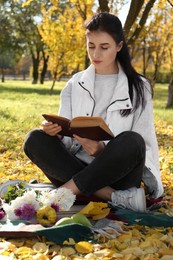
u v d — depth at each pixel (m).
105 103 3.89
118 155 3.42
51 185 4.06
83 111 3.91
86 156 3.89
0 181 5.07
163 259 2.84
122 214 3.52
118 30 3.70
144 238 3.22
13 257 2.87
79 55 24.11
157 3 12.70
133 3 9.14
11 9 36.31
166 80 52.66
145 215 3.49
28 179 5.19
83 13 14.77
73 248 3.01
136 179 3.66
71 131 3.50
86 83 3.90
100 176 3.47
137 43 18.14
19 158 6.50
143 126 3.85
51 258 2.91
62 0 29.16
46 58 43.78
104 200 3.76
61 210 3.59
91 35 3.69
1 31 38.00
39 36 38.47
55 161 3.72
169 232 3.37
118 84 3.83
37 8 36.12
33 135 3.71
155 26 19.73
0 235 3.17
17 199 3.49
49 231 3.09
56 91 29.83
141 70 36.34
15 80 59.53
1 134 8.14
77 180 3.52
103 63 3.75
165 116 13.09
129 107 3.79
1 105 15.01
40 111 13.27
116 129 3.81
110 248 3.03
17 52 40.94
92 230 3.20
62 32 22.50
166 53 23.59
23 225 3.27
